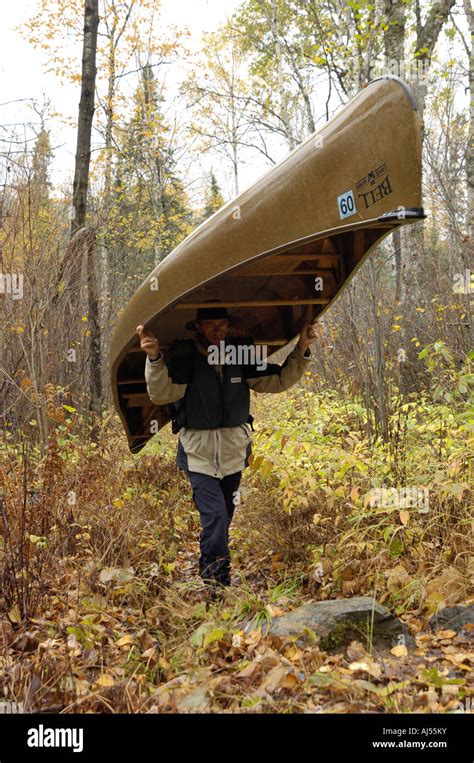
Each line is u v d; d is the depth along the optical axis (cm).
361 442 470
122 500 488
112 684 270
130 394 507
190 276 376
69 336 718
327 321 882
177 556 479
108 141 1595
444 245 1095
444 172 854
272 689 257
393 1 812
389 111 300
